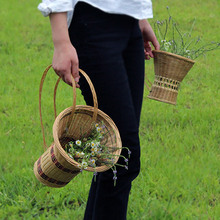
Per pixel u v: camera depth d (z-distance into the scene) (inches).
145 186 226.5
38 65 424.5
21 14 616.1
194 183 232.7
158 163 249.8
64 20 142.3
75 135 162.7
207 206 211.3
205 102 344.2
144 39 182.9
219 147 277.0
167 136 285.6
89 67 146.8
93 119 152.5
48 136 287.4
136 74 155.8
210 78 390.3
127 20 145.9
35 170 165.3
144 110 327.6
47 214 208.4
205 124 303.0
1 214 209.6
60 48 142.9
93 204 171.0
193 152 268.1
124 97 148.6
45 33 530.3
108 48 143.2
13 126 304.3
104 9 140.6
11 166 252.2
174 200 216.7
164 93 191.2
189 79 388.2
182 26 510.0
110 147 152.0
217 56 435.8
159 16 537.3
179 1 622.5
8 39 505.0
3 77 392.8
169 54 183.8
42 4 140.8
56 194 222.4
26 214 206.5
